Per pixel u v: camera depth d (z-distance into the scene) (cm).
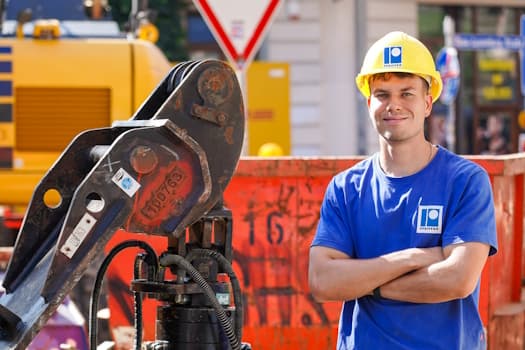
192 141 434
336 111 2320
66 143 1087
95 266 860
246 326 713
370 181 495
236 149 449
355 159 704
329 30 2322
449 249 471
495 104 2797
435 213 477
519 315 727
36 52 1087
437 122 2756
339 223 498
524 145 2527
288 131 1927
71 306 748
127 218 425
